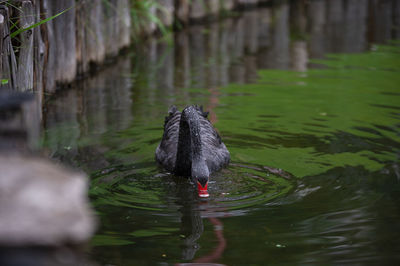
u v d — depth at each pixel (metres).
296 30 15.01
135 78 9.62
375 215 4.59
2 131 2.16
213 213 4.73
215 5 16.53
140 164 6.05
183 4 14.66
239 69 10.48
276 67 10.68
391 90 8.89
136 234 4.30
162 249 4.05
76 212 1.64
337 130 6.97
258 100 8.38
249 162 6.02
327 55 11.82
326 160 5.98
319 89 9.04
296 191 5.20
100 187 5.29
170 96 8.53
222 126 7.18
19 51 5.89
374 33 14.48
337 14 18.03
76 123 7.14
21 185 1.67
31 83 6.29
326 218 4.56
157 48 12.30
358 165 5.80
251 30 14.90
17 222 1.56
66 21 8.55
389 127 7.02
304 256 3.90
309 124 7.23
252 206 4.88
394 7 19.36
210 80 9.57
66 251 1.67
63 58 8.60
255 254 3.94
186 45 12.74
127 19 11.48
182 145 5.72
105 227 4.42
